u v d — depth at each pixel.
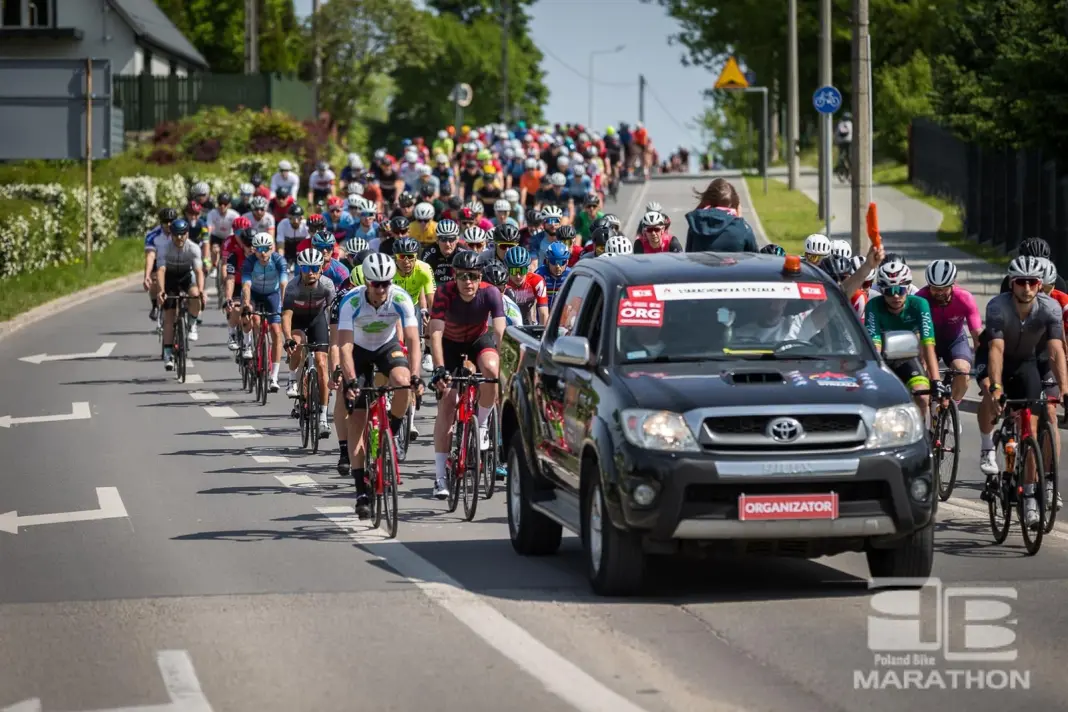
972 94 108.94
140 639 26.06
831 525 27.48
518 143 143.75
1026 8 102.06
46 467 46.47
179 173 144.62
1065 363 34.34
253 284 61.44
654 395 28.17
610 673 23.59
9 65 106.62
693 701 22.02
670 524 27.30
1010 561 32.34
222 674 23.84
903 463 27.72
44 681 23.58
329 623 27.00
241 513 38.72
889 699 22.25
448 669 23.92
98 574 31.48
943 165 156.62
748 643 25.41
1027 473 33.28
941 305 40.03
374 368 37.84
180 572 31.56
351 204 71.38
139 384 66.44
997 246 112.50
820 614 27.53
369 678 23.48
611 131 171.12
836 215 143.25
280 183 99.50
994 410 35.78
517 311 43.66
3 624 27.20
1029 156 103.62
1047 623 26.80
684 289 31.09
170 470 45.78
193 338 74.62
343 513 38.75
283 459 47.97
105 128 107.88
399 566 32.06
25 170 140.88
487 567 32.00
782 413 27.53
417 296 50.41
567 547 34.47
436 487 39.41
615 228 53.28
